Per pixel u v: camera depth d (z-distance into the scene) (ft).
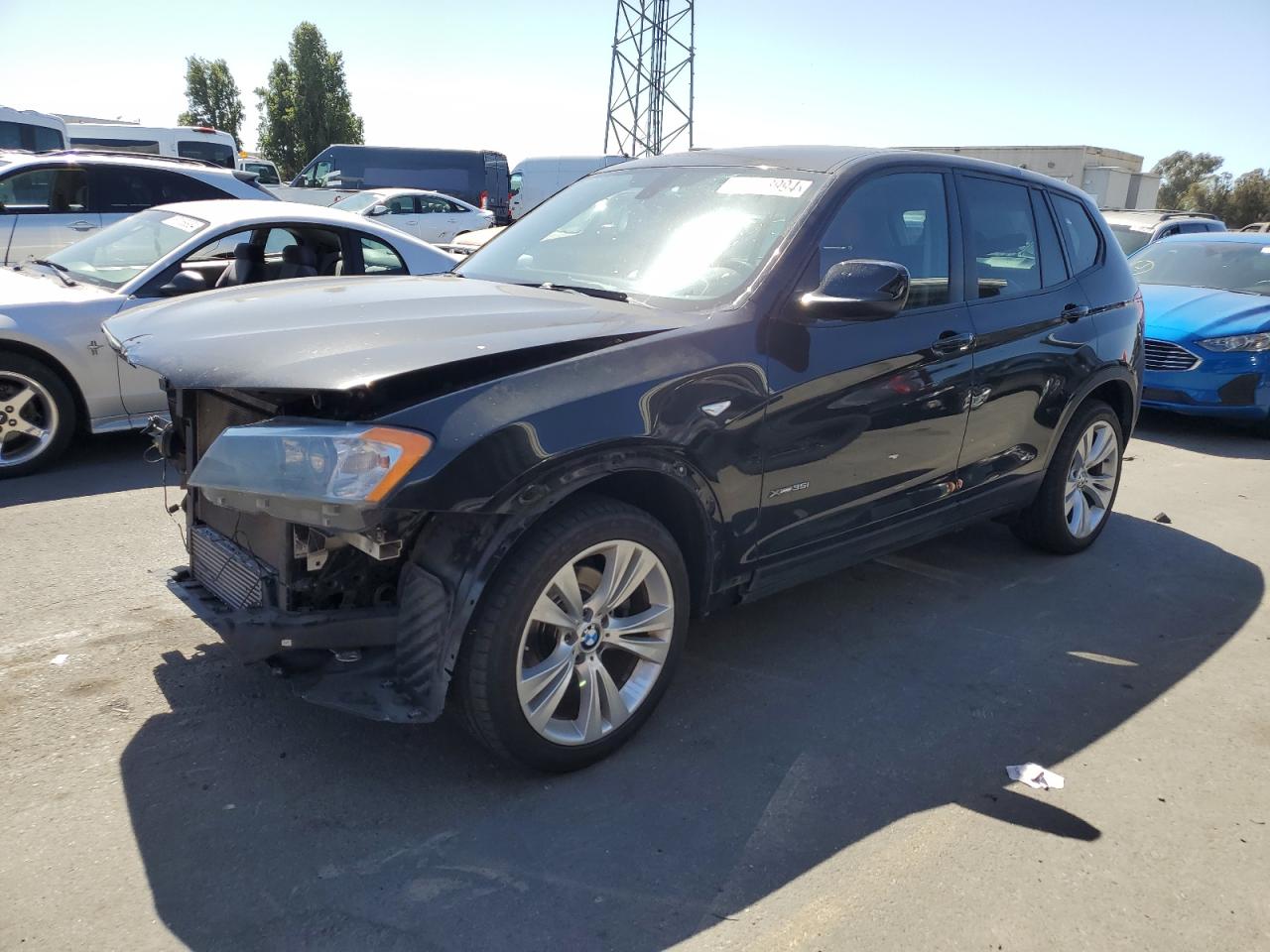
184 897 7.93
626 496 10.28
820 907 8.15
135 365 9.79
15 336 18.45
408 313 10.20
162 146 73.67
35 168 28.45
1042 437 15.35
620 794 9.61
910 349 12.28
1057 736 11.15
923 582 15.74
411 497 8.08
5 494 18.15
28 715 10.50
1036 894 8.43
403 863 8.46
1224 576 16.58
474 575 8.66
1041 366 14.69
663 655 10.32
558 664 9.46
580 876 8.40
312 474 8.13
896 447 12.39
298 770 9.73
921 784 10.03
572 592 9.41
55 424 19.36
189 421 10.62
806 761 10.37
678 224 12.34
